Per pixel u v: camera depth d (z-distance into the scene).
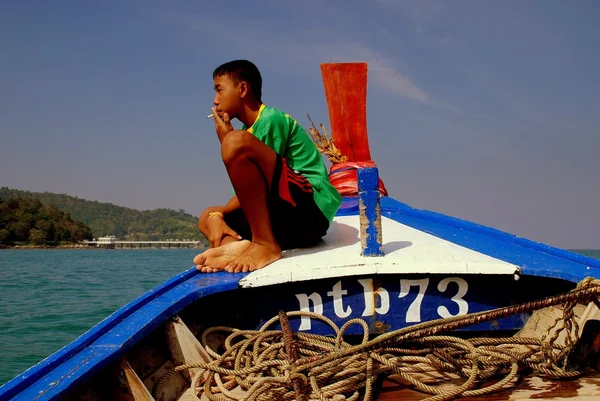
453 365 2.32
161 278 26.89
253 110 3.38
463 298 2.70
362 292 2.70
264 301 2.78
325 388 2.11
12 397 1.72
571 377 2.31
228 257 2.99
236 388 2.40
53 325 11.79
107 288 20.88
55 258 61.59
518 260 2.85
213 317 2.90
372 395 2.23
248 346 2.64
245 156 2.78
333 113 5.87
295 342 2.44
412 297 2.68
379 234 2.87
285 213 3.07
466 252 3.02
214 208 3.49
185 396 2.36
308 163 3.40
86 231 129.25
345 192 5.39
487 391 2.12
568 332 2.26
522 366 2.45
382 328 2.68
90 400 2.07
